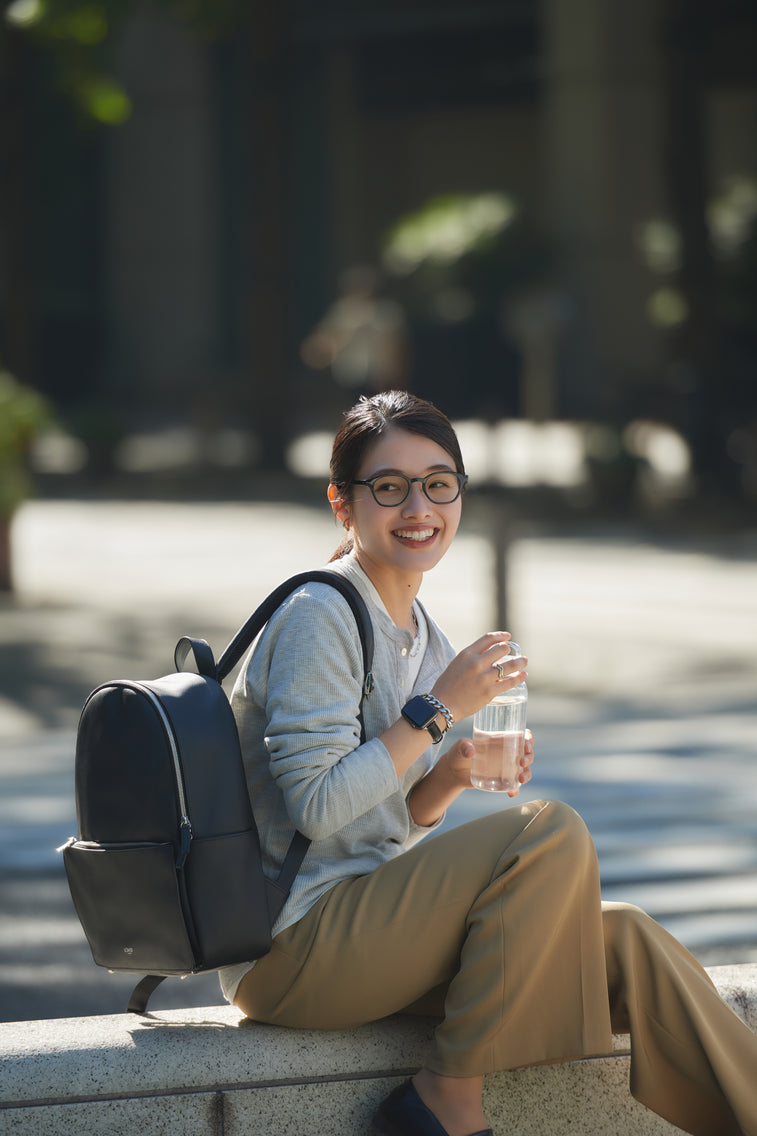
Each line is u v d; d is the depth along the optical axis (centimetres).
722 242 3797
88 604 2053
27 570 2369
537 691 1534
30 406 2130
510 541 1733
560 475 3459
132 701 468
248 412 3969
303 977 487
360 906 484
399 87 6303
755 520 2894
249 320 3706
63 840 1048
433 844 490
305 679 477
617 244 5138
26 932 877
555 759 1266
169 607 2023
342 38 6097
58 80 3503
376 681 500
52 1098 478
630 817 1097
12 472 2127
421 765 521
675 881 956
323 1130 495
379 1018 504
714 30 3350
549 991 477
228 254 6225
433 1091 473
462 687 486
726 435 3102
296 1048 494
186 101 6175
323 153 6331
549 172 5312
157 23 6109
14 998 777
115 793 468
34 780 1204
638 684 1559
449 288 5159
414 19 5903
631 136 5122
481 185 6400
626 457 3041
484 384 5272
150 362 6284
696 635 1823
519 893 471
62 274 6203
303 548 2592
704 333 3155
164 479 3712
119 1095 481
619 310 5141
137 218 6256
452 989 478
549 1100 510
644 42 5075
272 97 3584
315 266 6338
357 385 5106
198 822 461
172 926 462
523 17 5778
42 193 6081
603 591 2145
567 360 5191
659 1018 483
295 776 469
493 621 1731
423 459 497
